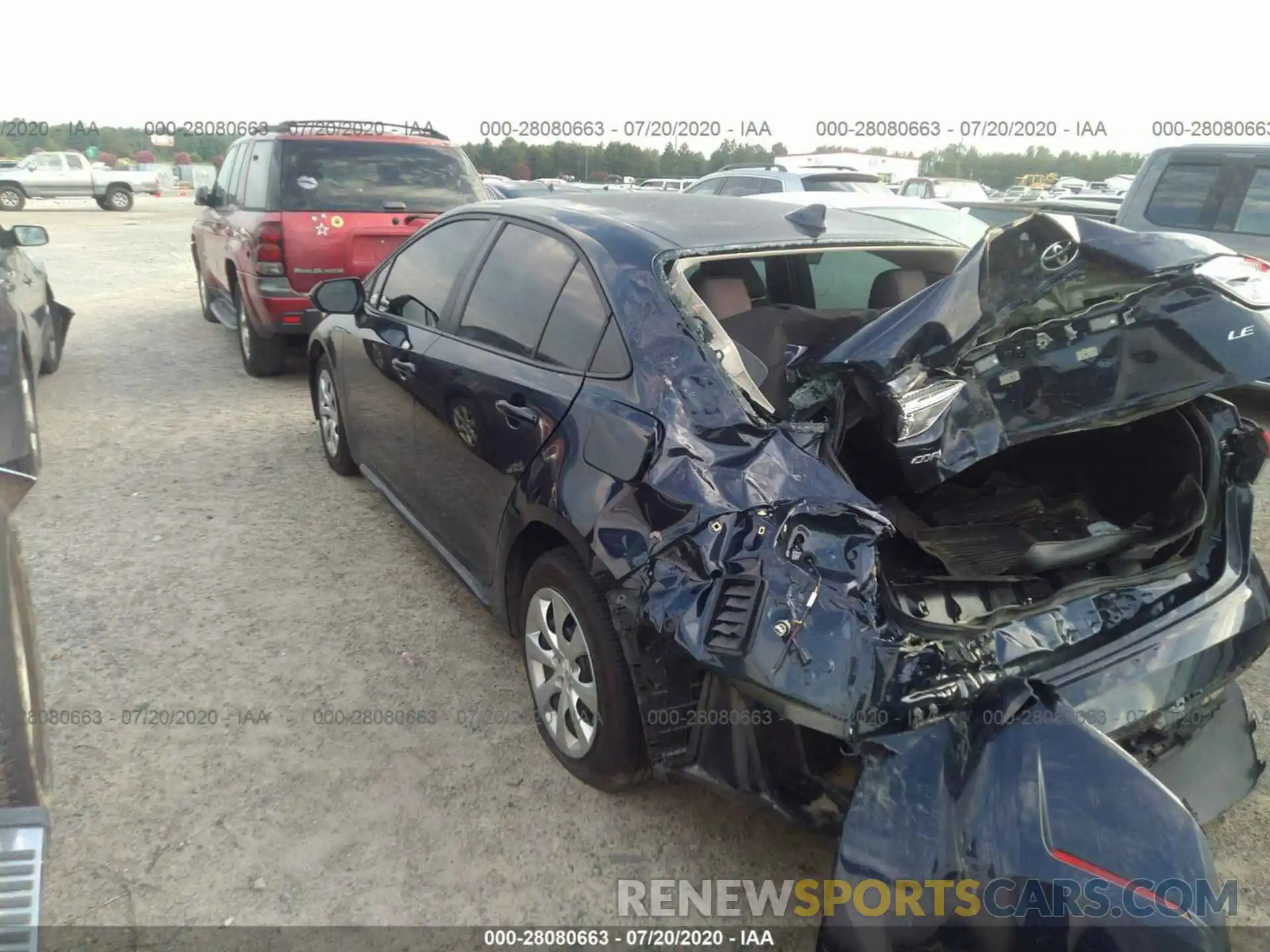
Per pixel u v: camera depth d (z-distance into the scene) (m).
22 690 2.07
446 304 3.90
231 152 8.79
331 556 4.54
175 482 5.43
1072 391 2.33
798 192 11.79
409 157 7.64
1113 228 2.18
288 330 7.11
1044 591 2.51
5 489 2.41
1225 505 2.76
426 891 2.61
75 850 2.70
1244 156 7.18
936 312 2.26
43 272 7.19
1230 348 2.25
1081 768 2.05
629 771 2.78
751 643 2.16
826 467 2.30
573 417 2.82
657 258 2.92
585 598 2.73
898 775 2.05
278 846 2.75
